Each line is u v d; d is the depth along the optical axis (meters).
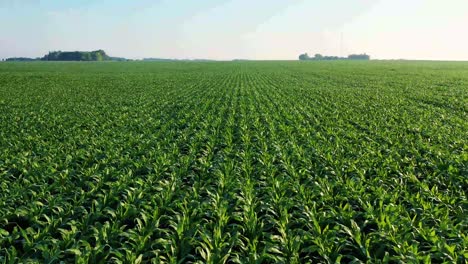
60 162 11.63
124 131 17.27
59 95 34.44
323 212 7.77
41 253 6.73
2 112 23.58
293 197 8.67
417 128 16.77
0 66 108.25
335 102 26.80
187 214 7.86
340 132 16.33
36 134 16.58
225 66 118.50
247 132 16.41
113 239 7.02
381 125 17.88
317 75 66.25
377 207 8.38
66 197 9.09
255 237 7.05
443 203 8.53
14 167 11.51
